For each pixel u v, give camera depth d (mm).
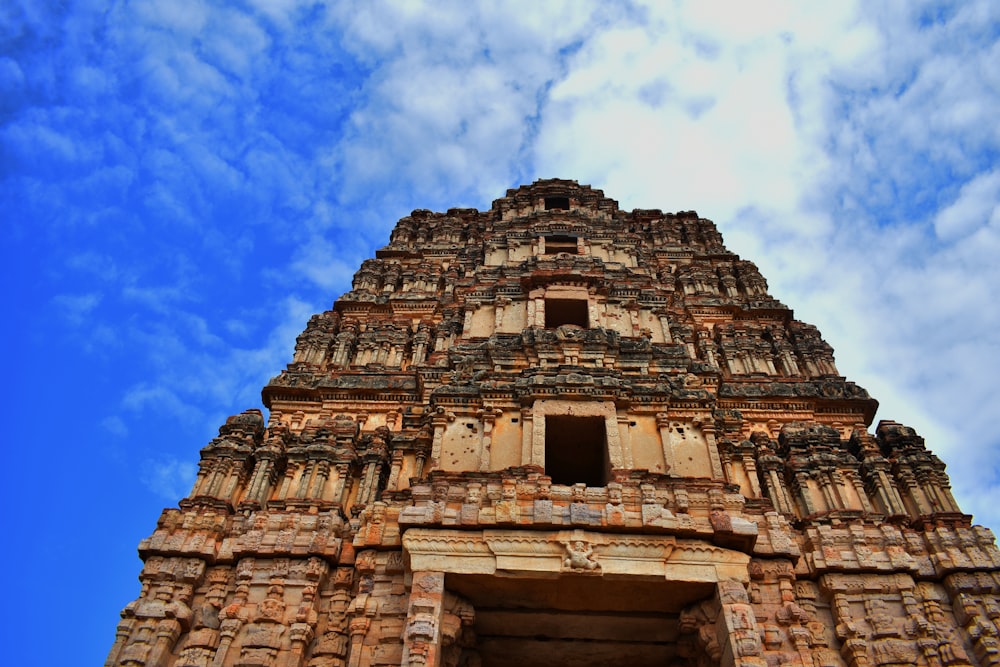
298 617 21406
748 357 34844
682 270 42812
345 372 33156
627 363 27500
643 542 19859
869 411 31891
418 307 39969
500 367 27547
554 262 35062
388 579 21109
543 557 19656
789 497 25391
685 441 24156
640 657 22078
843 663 20859
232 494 25844
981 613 21344
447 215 50562
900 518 24219
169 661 21516
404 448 26391
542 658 22297
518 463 23125
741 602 19281
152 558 23297
